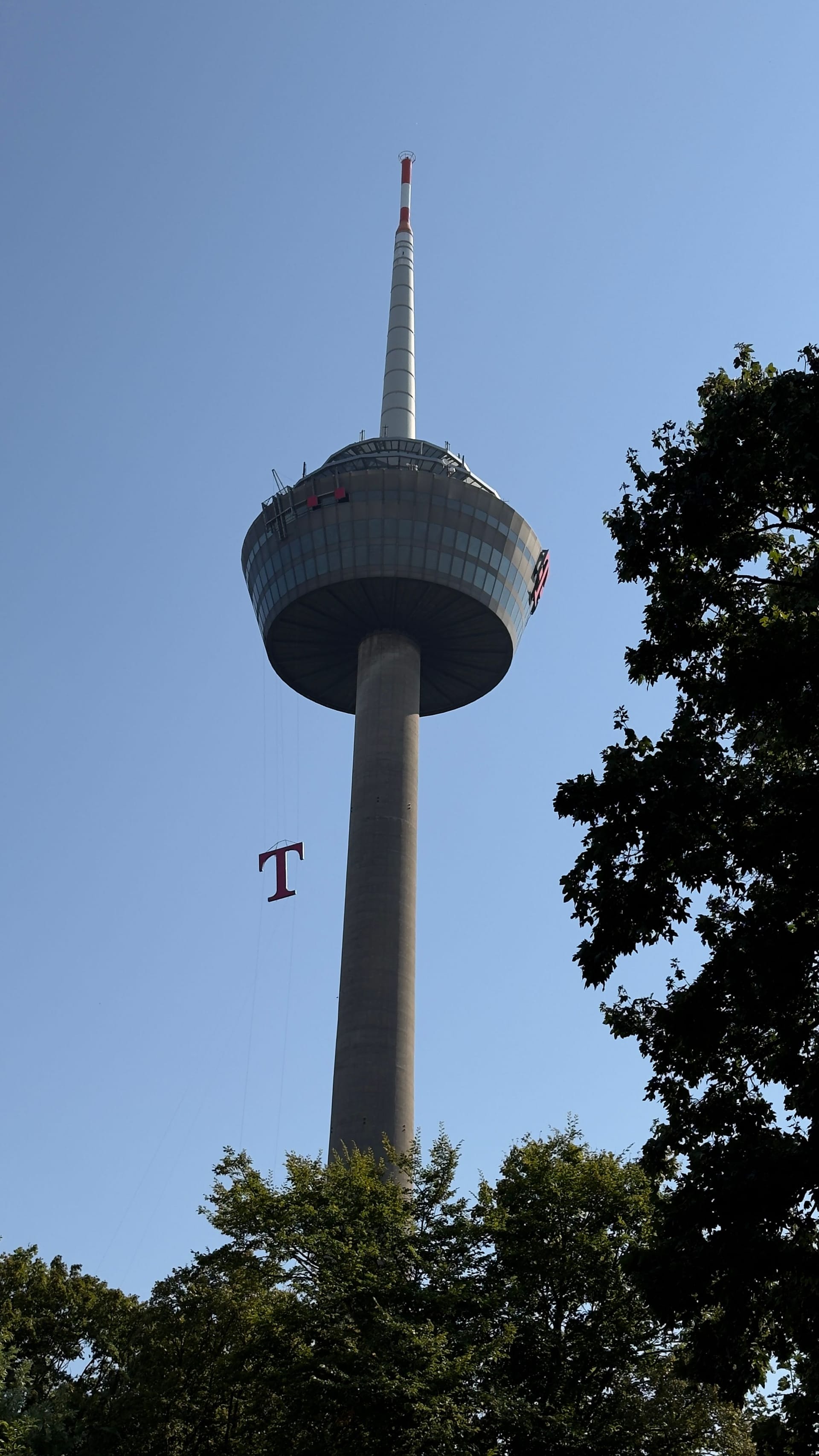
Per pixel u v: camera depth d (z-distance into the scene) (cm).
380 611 12681
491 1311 4528
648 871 3316
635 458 3759
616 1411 4391
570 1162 5056
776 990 3048
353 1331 4225
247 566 13412
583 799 3419
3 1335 4922
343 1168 5106
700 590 3512
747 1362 3114
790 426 3341
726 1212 2991
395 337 14900
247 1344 4800
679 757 3372
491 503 12812
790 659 3262
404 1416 4059
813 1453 3108
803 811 3186
